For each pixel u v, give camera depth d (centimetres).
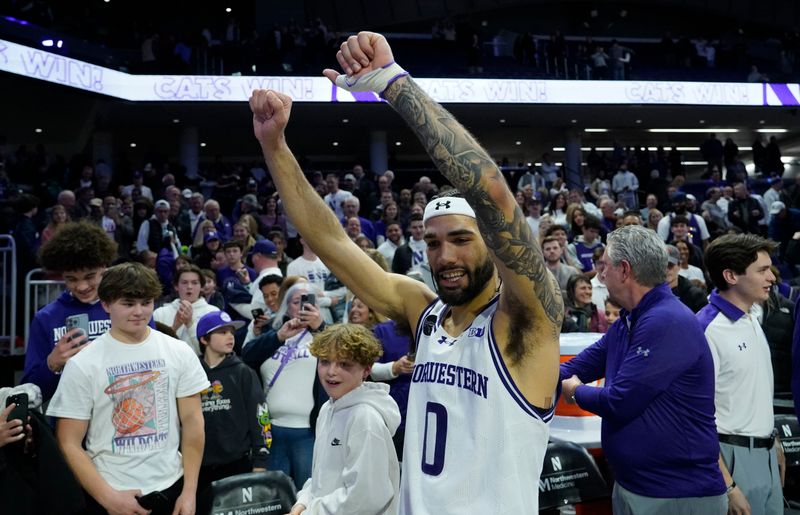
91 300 302
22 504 243
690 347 223
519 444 143
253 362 420
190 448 286
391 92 135
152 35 1477
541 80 1605
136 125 1753
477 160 131
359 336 254
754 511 268
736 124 2000
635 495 229
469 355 150
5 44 1167
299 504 248
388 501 238
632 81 1642
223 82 1459
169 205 941
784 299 397
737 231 998
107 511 260
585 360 270
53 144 1658
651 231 240
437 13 2127
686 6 2297
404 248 725
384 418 248
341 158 2225
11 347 614
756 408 271
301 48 1504
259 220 1060
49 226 754
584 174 2033
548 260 626
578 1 2261
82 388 267
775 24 2323
